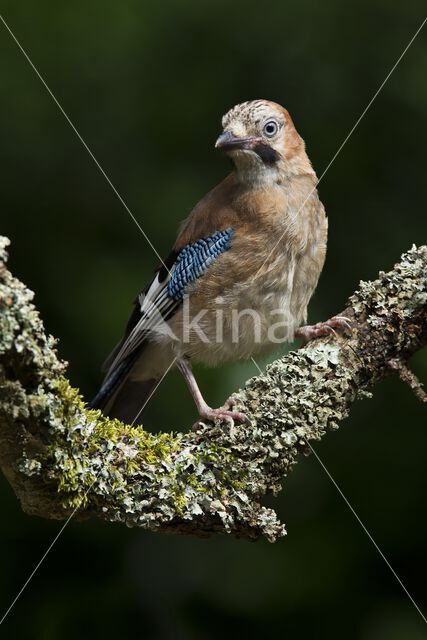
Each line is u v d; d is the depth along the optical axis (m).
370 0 12.14
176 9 12.43
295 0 12.30
